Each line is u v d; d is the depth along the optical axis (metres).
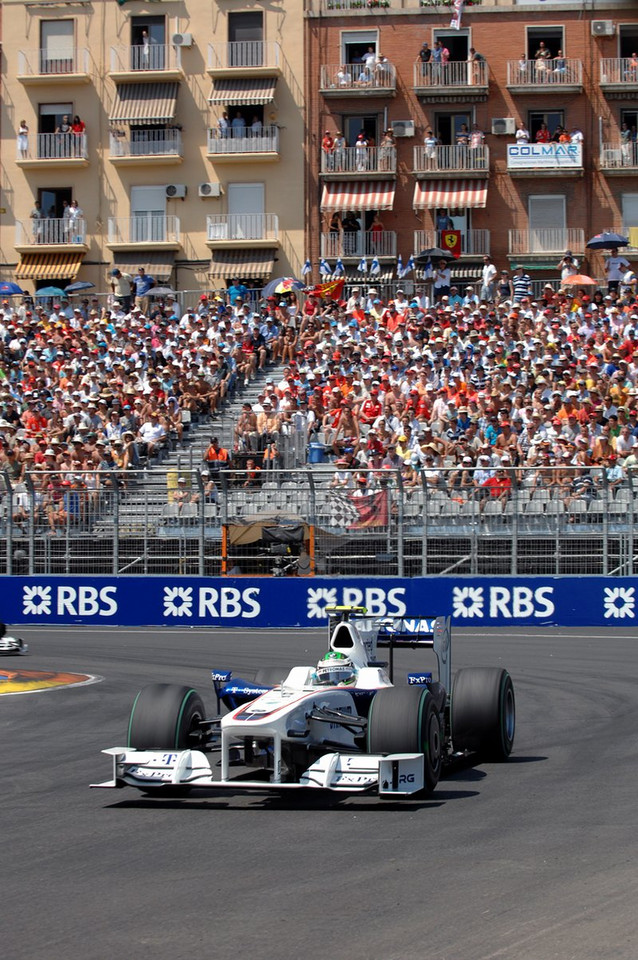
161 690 30.98
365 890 22.09
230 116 142.25
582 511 71.56
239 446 89.00
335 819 28.09
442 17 139.00
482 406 88.44
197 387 100.25
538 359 95.19
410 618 35.41
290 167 140.62
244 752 29.97
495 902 21.22
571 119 137.38
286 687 31.00
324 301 116.75
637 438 82.06
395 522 72.94
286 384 98.19
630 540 71.06
